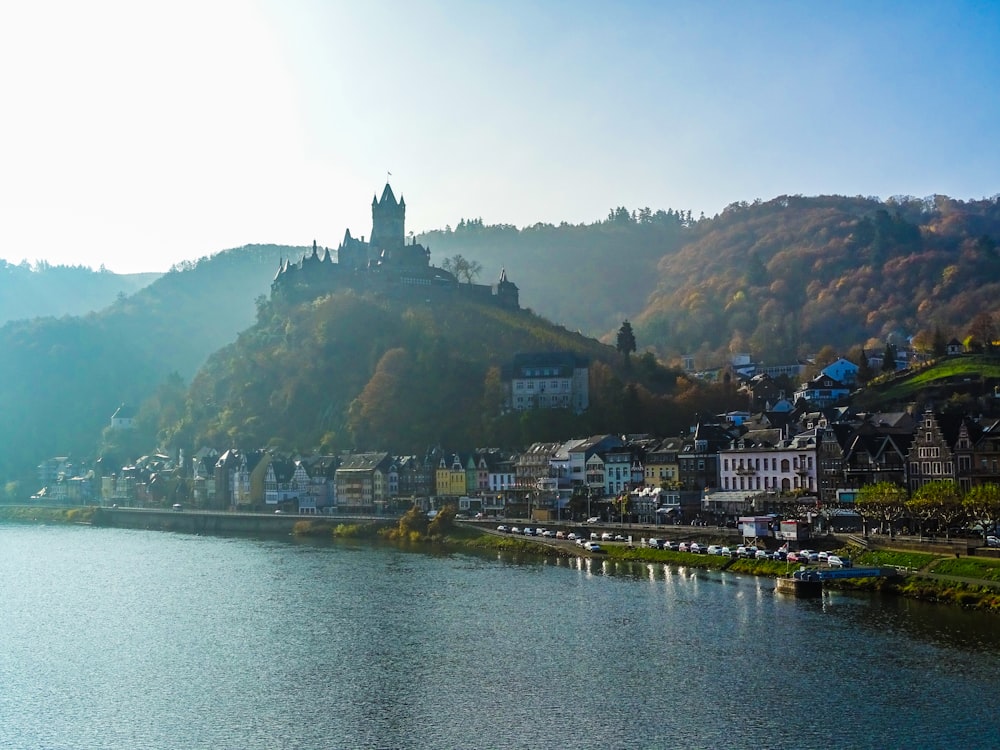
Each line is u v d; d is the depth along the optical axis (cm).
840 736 11262
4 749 11612
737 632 15538
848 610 16688
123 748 11588
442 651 15125
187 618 17925
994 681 12788
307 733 11856
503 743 11356
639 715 12069
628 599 18412
